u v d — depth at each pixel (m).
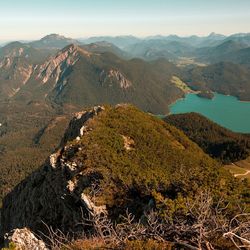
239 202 23.20
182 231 17.48
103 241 19.36
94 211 34.72
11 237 24.48
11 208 63.66
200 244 15.73
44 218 47.50
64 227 42.12
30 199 54.22
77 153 51.16
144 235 18.42
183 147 77.06
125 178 39.47
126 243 17.61
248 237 16.36
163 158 60.97
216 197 24.67
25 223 51.75
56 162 54.06
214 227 16.89
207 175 33.28
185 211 19.72
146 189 34.69
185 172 36.84
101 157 49.81
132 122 73.56
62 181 48.50
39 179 57.12
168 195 31.14
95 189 38.94
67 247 19.52
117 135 61.84
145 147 63.62
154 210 26.89
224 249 16.47
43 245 23.66
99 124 67.88
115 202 36.56
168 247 16.97
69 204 43.47
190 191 29.03
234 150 166.38
